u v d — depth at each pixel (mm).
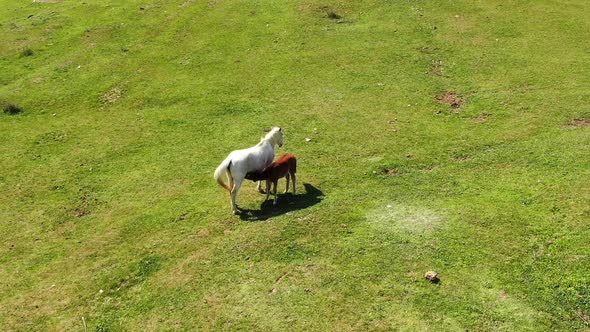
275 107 19344
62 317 10406
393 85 20359
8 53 25641
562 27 24500
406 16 26328
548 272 10352
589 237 11148
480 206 12609
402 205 13000
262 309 9977
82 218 13883
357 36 24703
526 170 14156
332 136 17062
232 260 11438
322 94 20016
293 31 25562
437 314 9562
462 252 11055
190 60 23781
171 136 17953
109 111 20234
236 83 21375
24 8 31938
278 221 12641
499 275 10375
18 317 10477
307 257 11289
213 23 27344
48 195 15062
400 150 15945
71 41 26594
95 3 31750
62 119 19828
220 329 9625
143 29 27469
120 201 14469
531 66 21094
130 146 17516
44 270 11898
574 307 9531
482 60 21891
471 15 26234
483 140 16141
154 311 10281
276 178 13039
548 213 12102
